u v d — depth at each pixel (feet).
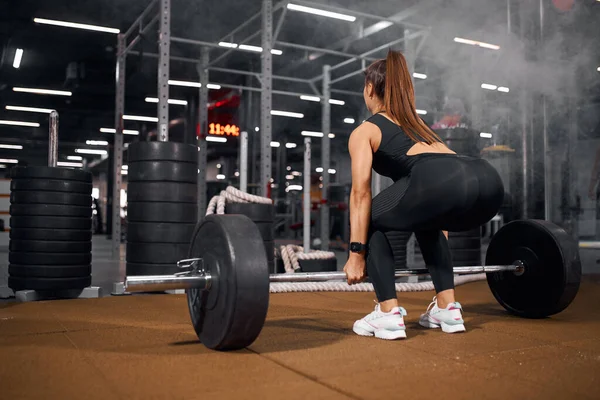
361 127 5.54
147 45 28.63
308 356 4.63
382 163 5.55
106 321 6.57
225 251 4.54
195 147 9.98
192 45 30.04
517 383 3.80
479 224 5.33
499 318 6.91
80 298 8.96
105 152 60.64
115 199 18.49
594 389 3.67
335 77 36.81
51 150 9.04
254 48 18.25
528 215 15.69
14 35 29.55
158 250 9.54
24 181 8.81
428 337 5.51
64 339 5.41
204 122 21.31
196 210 9.97
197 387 3.69
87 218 9.21
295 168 66.85
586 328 6.12
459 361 4.45
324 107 22.29
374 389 3.64
